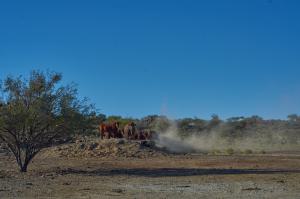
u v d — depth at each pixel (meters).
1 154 41.66
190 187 22.61
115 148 47.22
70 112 30.31
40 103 29.61
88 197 19.11
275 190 21.52
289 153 56.62
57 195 19.62
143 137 56.53
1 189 21.20
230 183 24.25
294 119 88.69
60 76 30.56
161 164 37.28
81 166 34.97
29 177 26.64
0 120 28.84
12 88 29.97
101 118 32.22
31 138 30.12
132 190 21.42
